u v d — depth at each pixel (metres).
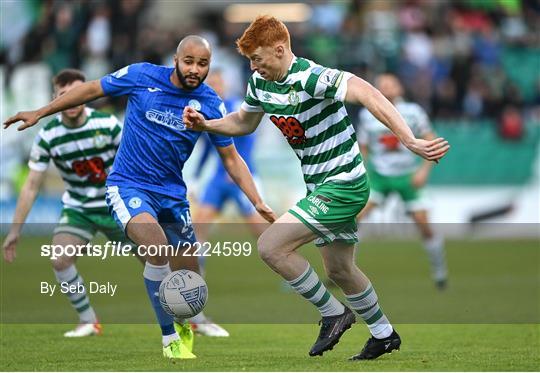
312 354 24.67
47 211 72.12
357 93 22.95
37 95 75.62
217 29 85.19
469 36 84.38
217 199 45.38
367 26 83.06
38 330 33.41
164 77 26.42
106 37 78.25
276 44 23.52
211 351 27.89
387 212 74.12
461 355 26.31
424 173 47.94
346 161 24.09
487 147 75.38
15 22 79.81
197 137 26.98
